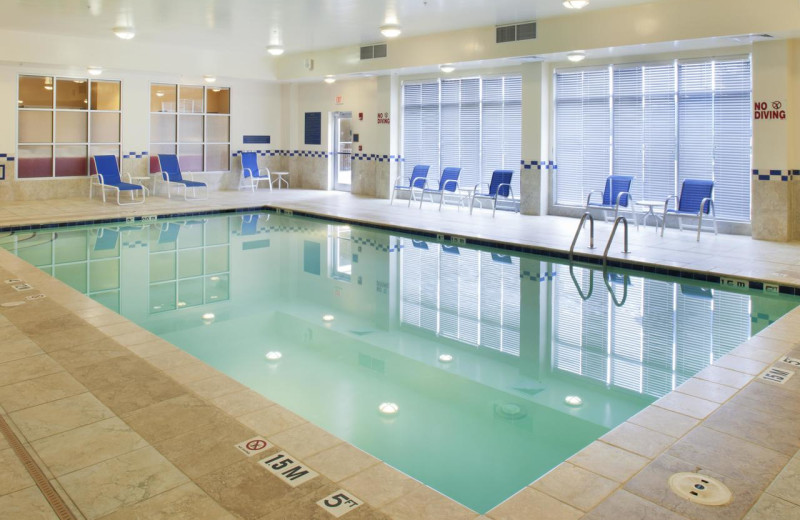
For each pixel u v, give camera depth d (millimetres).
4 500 2416
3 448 2830
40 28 10383
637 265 7133
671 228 9617
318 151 15039
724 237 8727
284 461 2760
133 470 2658
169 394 3453
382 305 6094
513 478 2980
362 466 2734
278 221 10867
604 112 10234
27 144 11883
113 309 5809
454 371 4414
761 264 6883
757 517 2346
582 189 10656
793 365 3949
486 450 3258
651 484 2584
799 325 4805
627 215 10117
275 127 15461
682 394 3510
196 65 12812
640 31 8359
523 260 7887
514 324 5488
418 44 11031
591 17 8812
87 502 2412
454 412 3732
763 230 8430
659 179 9773
